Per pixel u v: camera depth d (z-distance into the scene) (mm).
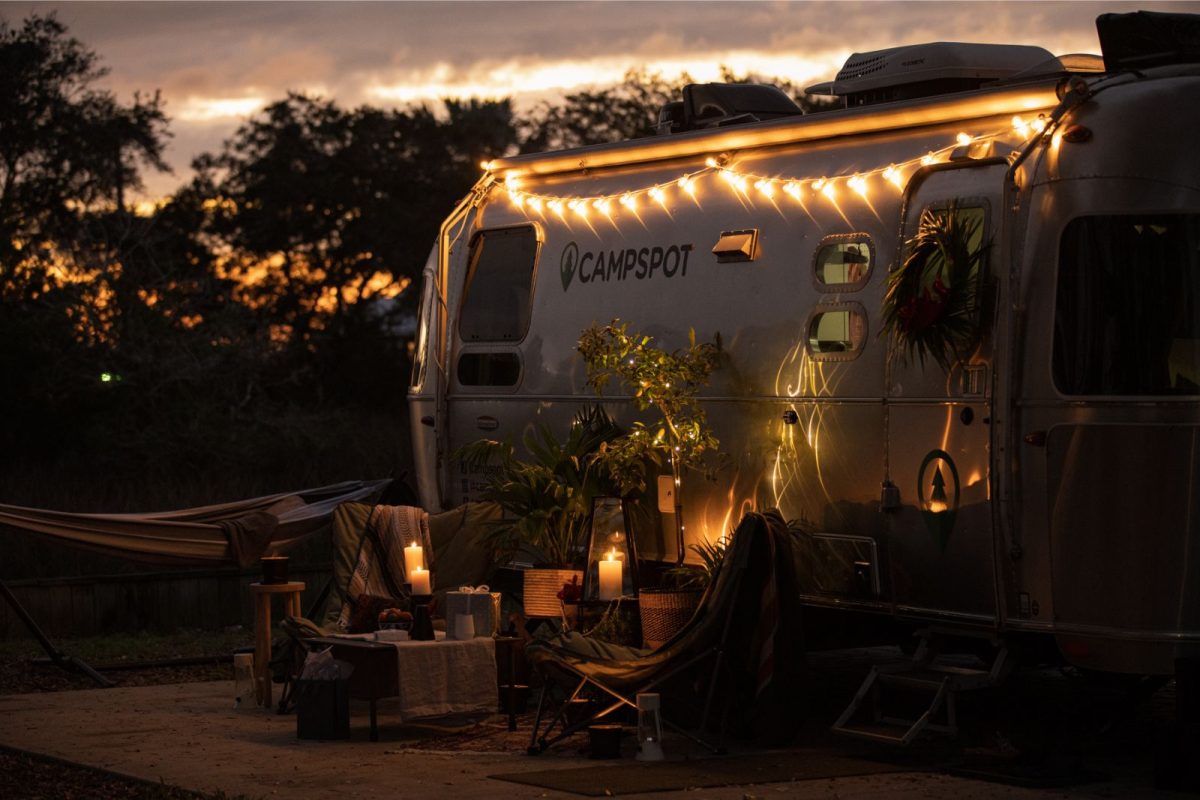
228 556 10695
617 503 9023
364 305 37031
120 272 23609
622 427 9375
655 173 9484
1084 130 6996
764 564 7535
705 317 8820
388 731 8055
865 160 8078
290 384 30547
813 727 8039
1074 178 6977
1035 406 6969
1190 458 6715
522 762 7195
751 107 9656
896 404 7578
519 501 9469
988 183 7316
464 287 10867
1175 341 6770
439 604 9469
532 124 39469
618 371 8914
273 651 8906
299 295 36625
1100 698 7723
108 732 8070
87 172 32969
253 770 7055
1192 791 6434
